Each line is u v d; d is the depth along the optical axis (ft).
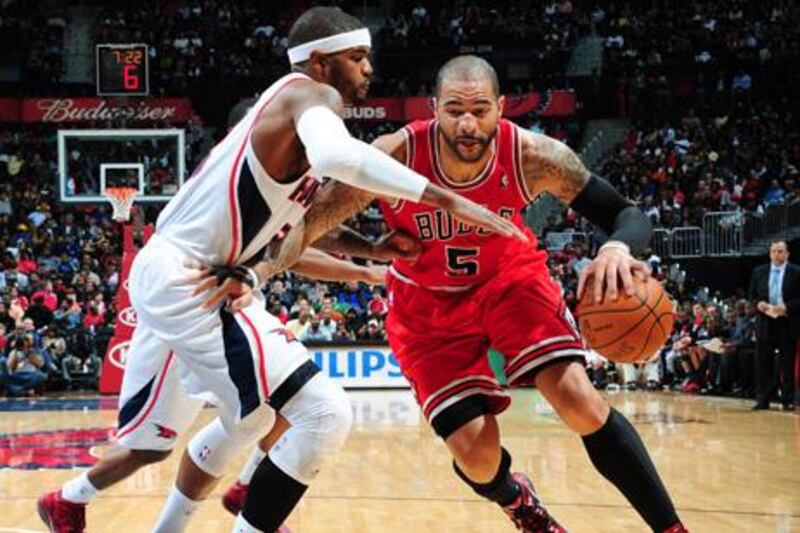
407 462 42.98
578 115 145.28
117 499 33.35
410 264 21.68
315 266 23.43
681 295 99.76
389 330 22.72
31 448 49.34
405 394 84.64
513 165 20.49
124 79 109.81
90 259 109.91
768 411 66.28
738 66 146.41
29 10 154.71
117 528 28.30
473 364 21.88
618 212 20.57
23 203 130.31
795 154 131.75
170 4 159.74
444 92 19.65
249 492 18.88
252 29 156.97
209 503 32.53
